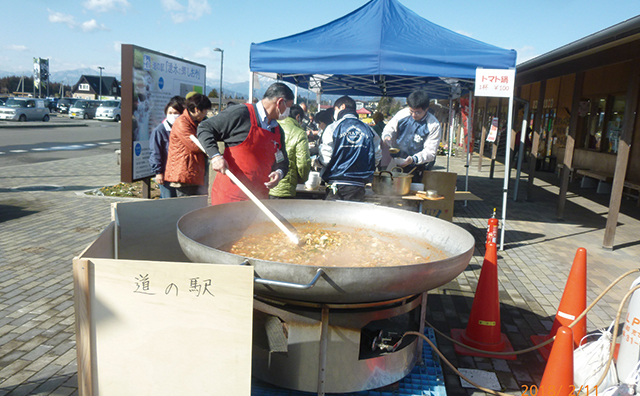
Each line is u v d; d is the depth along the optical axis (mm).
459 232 2637
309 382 2363
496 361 3020
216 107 31391
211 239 2658
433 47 5352
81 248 5000
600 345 2475
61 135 22703
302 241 2715
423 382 2605
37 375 2582
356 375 2373
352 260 2445
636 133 9930
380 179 5012
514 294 4250
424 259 2510
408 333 2600
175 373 1969
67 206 7211
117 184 9312
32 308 3457
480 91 5293
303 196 5523
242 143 3057
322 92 11828
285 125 4211
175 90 7301
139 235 3059
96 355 1994
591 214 8258
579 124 12852
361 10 5840
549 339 3021
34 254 4734
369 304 2279
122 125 6094
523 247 5922
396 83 9703
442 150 20781
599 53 6422
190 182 4465
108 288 1927
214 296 1880
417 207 5414
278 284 1885
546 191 10797
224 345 1915
